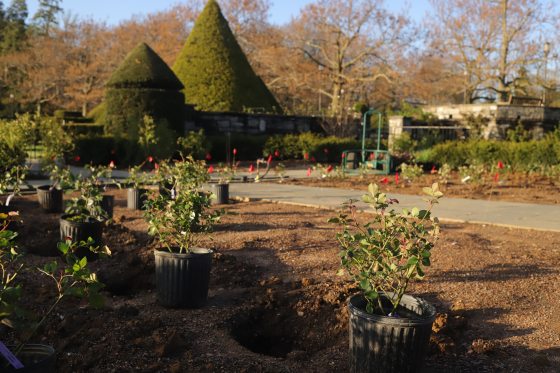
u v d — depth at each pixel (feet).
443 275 18.69
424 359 11.34
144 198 31.83
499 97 122.01
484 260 20.80
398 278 12.50
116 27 162.09
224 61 97.50
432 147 73.00
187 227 16.07
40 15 200.85
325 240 23.88
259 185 48.39
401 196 41.47
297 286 17.21
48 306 14.84
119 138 65.67
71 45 145.38
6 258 17.88
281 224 27.76
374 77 116.06
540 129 83.92
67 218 21.40
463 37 125.70
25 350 9.78
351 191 44.04
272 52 125.39
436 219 12.67
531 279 18.48
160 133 63.77
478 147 68.85
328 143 80.23
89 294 10.12
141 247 21.94
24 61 136.46
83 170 54.95
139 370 11.39
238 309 15.48
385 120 101.50
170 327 13.87
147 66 71.10
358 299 12.13
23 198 35.91
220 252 21.66
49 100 142.72
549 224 29.27
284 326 15.01
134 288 18.34
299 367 12.18
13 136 42.06
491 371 11.91
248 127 86.94
